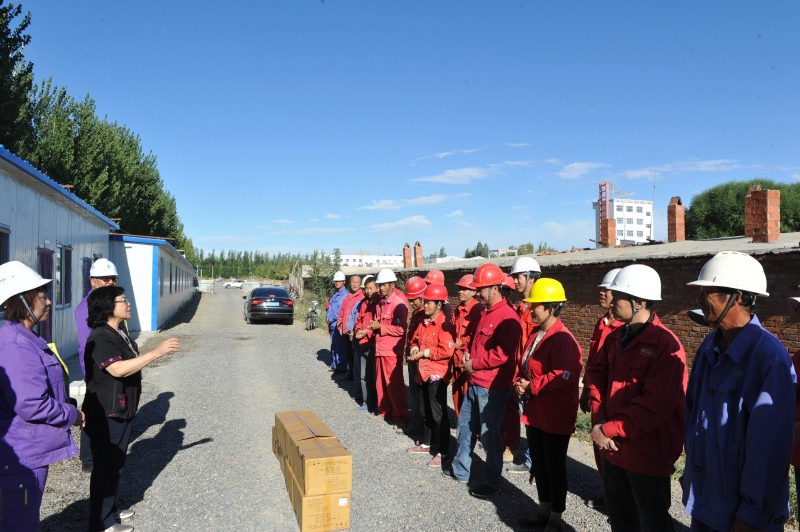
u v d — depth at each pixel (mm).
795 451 3057
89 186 21094
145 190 31047
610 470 3461
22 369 3121
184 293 34562
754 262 2674
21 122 13852
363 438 6691
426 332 5945
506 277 6418
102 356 4078
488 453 4906
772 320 7148
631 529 3500
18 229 9234
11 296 3193
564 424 4160
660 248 12016
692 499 2725
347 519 4293
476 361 4961
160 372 11086
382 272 7371
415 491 5051
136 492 4957
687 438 2830
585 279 10383
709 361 2748
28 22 12969
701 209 40812
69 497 4840
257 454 6020
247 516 4504
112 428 4102
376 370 7613
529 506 4758
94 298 4230
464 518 4504
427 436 6703
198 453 6039
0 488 3105
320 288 28266
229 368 11625
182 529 4262
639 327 3346
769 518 2443
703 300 2736
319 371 11367
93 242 15180
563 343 4211
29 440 3174
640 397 3160
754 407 2479
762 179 39406
